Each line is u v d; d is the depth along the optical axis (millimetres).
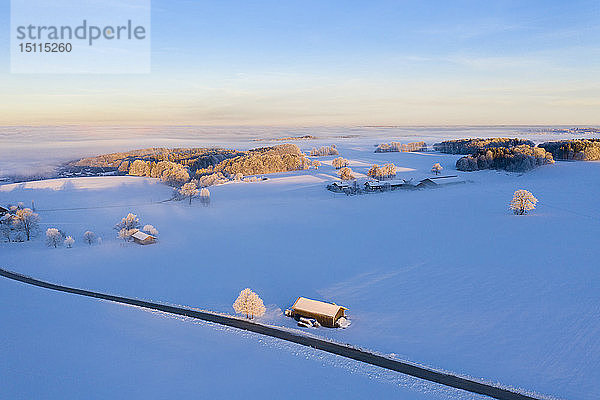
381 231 99250
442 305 57719
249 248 89125
